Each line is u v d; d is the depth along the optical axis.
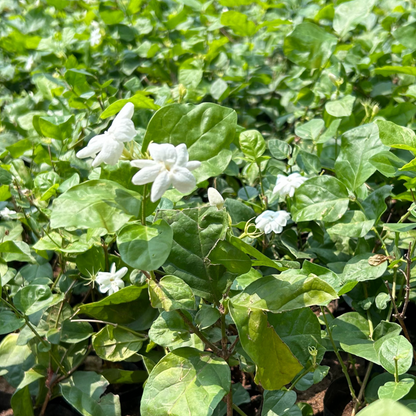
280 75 0.75
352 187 0.40
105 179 0.28
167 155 0.25
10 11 1.13
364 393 0.36
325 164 0.52
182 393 0.28
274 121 0.67
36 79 0.70
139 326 0.38
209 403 0.27
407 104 0.51
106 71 0.77
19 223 0.49
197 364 0.29
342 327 0.36
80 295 0.52
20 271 0.46
